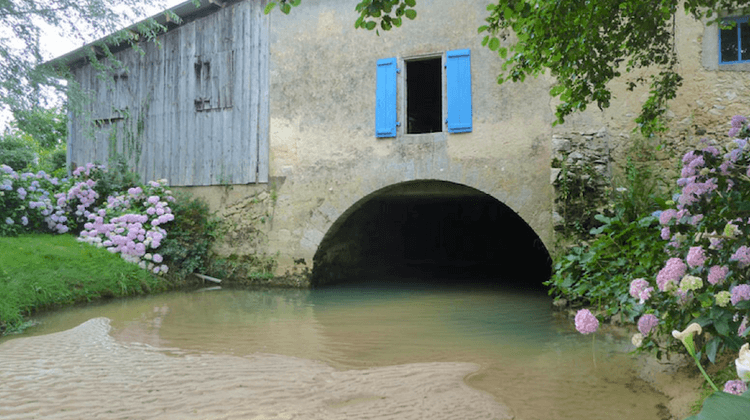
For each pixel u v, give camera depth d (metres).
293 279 8.35
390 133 7.88
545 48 3.81
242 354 4.28
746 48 6.46
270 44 8.72
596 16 3.67
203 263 8.81
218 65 9.10
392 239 11.96
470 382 3.53
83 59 10.05
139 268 7.80
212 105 9.09
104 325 5.36
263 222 8.60
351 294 7.67
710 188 2.76
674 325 2.69
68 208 9.25
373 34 8.14
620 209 5.04
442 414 2.92
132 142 9.67
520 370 3.79
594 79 4.04
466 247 13.93
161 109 9.49
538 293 7.77
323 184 8.27
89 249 7.66
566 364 3.92
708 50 6.51
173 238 8.62
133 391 3.30
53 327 5.32
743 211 2.57
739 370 1.04
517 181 7.24
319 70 8.40
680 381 3.18
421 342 4.73
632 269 4.11
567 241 6.29
